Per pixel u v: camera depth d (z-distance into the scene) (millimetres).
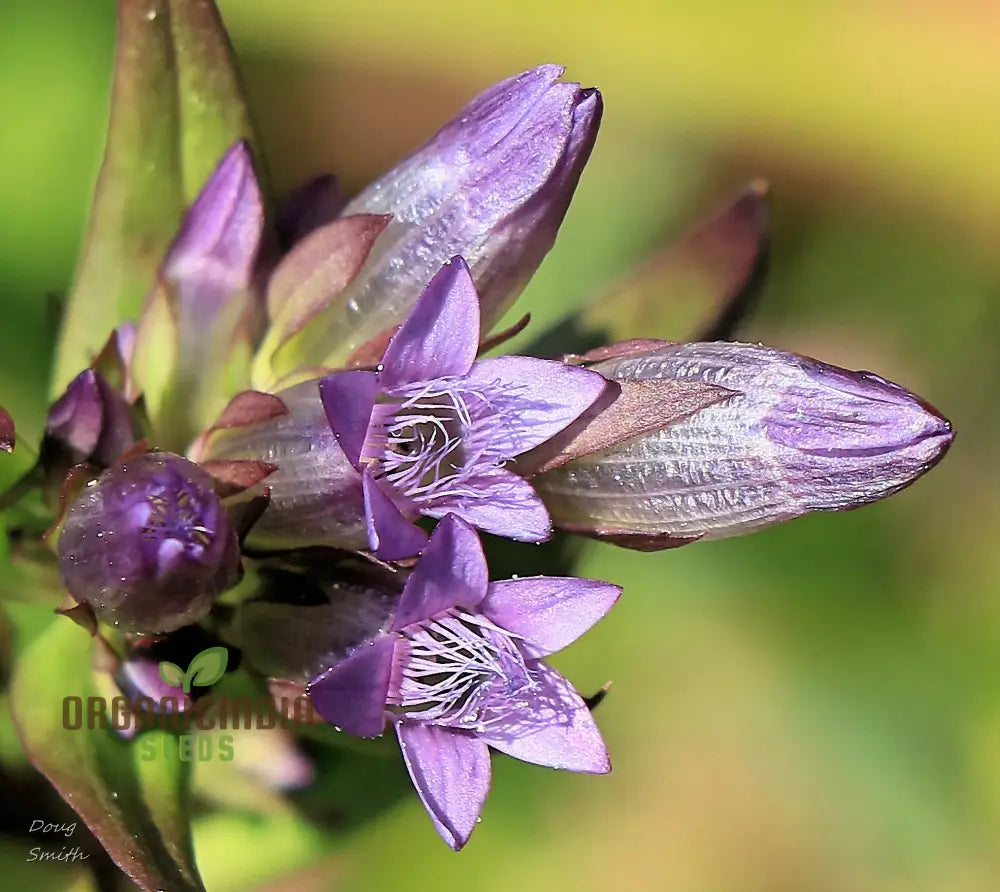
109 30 206
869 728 214
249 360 166
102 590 157
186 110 172
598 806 216
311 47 218
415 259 164
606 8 221
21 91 203
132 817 161
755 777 216
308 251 164
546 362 157
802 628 214
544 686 157
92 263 172
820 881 215
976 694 212
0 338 196
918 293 228
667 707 215
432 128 226
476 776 156
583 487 162
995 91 227
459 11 219
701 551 214
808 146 229
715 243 181
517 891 206
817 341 226
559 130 161
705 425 160
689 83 227
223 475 159
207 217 165
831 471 158
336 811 173
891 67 230
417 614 155
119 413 162
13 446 161
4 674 165
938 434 156
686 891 215
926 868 212
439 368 156
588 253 218
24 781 166
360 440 152
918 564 217
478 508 157
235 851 173
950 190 230
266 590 161
